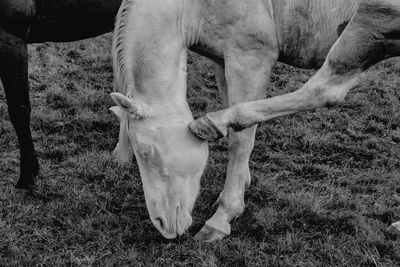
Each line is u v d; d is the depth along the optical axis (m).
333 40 3.79
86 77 6.27
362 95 6.18
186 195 3.62
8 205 4.32
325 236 4.00
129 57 3.63
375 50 3.54
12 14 4.38
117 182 4.67
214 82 6.39
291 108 3.58
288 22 3.79
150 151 3.55
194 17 3.77
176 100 3.62
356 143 5.43
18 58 4.43
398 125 5.74
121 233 4.00
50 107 5.75
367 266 3.72
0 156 5.02
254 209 4.32
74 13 4.78
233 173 4.01
